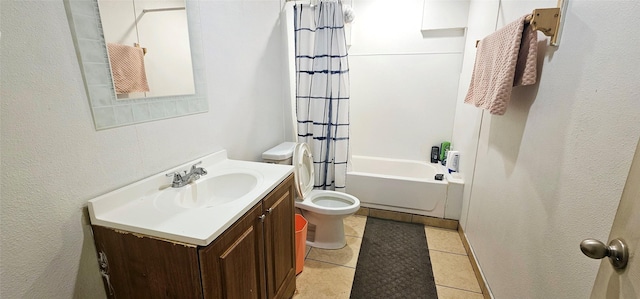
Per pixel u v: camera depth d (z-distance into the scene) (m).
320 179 2.42
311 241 2.16
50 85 0.78
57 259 0.84
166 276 0.87
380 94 3.00
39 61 0.75
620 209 0.59
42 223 0.79
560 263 0.95
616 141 0.74
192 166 1.28
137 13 1.03
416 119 2.97
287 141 2.46
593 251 0.60
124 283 0.94
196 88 1.35
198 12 1.33
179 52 1.24
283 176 1.34
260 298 1.21
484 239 1.72
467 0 2.51
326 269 1.88
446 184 2.36
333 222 2.07
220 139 1.56
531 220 1.16
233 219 0.94
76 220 0.88
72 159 0.85
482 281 1.68
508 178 1.41
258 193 1.12
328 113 2.30
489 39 1.48
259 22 1.89
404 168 3.05
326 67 2.20
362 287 1.71
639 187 0.54
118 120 0.99
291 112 2.47
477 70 1.64
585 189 0.85
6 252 0.72
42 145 0.78
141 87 1.07
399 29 2.79
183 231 0.84
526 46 1.15
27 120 0.74
